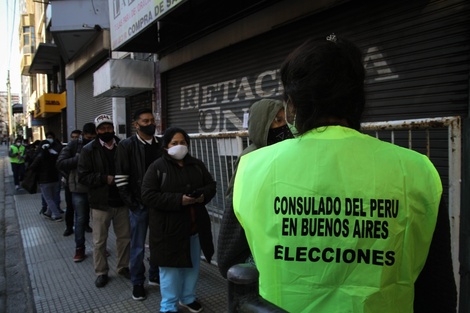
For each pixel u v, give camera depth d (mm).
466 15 3076
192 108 7023
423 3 3375
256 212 946
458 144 2039
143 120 3697
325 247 884
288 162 948
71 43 11852
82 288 3963
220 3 5289
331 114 988
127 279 4152
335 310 868
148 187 3078
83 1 10078
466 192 1774
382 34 3740
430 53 3338
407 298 897
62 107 19062
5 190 12289
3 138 80000
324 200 897
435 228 941
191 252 3268
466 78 3090
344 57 972
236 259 1113
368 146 948
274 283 908
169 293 3125
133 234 3637
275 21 4863
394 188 899
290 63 1018
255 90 5430
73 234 6215
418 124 2191
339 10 4172
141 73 7871
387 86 3705
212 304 3426
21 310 3684
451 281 957
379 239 875
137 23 6078
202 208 3223
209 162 4121
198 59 6719
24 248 5527
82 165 3969
